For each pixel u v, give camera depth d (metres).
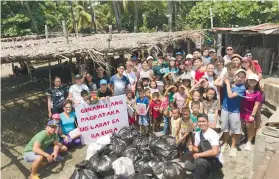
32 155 6.31
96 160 5.90
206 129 5.56
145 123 8.03
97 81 9.23
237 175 6.05
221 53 19.17
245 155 6.71
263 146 5.90
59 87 8.57
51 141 6.67
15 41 14.11
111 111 7.88
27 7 22.89
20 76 18.17
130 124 8.30
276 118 6.09
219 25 23.95
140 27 33.22
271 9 21.36
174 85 8.16
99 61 8.68
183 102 7.53
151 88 8.60
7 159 7.49
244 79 6.42
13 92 14.50
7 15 22.47
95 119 7.77
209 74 7.79
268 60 15.48
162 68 11.02
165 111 7.79
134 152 6.34
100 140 6.72
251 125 6.73
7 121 10.37
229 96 6.37
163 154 6.49
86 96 7.62
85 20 33.03
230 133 6.75
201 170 5.45
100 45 9.59
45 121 10.36
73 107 7.85
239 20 22.69
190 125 6.36
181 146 6.57
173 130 7.24
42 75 17.75
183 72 9.72
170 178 5.45
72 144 7.68
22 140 8.75
